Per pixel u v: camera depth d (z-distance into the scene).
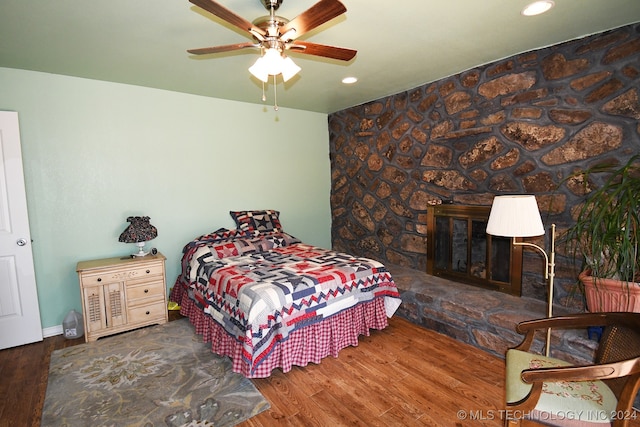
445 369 2.37
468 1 1.88
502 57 2.81
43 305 3.02
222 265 2.93
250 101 4.07
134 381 2.26
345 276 2.64
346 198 4.71
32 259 2.84
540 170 2.70
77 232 3.15
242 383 2.23
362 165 4.41
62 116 3.03
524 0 1.88
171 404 2.02
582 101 2.44
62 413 1.95
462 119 3.21
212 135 3.89
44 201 2.99
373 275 2.83
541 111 2.66
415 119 3.66
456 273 3.35
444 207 3.40
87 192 3.18
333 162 4.89
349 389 2.16
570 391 1.47
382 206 4.17
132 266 3.03
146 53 2.54
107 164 3.27
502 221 1.92
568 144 2.53
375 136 4.17
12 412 1.97
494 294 2.96
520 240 2.83
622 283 1.89
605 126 2.35
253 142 4.21
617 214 1.87
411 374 2.32
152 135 3.50
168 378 2.30
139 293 3.08
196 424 1.85
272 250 3.57
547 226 2.68
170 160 3.62
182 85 3.38
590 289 2.07
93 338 2.88
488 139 3.02
